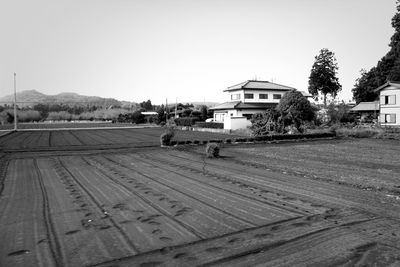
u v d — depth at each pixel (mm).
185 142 26234
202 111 63188
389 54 55031
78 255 5473
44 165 16094
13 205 8688
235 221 7219
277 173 13453
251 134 34406
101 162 17094
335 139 30906
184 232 6531
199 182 11656
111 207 8422
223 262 5121
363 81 66062
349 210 7949
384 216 7422
